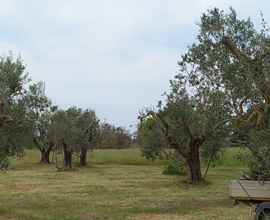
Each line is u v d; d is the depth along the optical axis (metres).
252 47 9.83
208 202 14.62
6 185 20.27
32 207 13.12
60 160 47.28
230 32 10.66
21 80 11.63
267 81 8.27
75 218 11.17
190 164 21.38
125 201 14.74
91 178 24.75
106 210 12.59
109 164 43.72
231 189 9.86
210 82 10.90
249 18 10.68
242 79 9.01
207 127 18.69
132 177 25.81
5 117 10.44
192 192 17.66
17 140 11.63
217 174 28.83
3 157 11.34
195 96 12.73
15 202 14.44
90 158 46.59
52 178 24.53
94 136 38.81
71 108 37.12
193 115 17.86
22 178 24.39
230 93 9.84
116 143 79.12
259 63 8.82
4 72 11.15
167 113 19.47
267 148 7.79
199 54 11.55
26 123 11.75
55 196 16.06
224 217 11.39
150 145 23.33
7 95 10.58
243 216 11.56
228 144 20.75
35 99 11.77
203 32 11.17
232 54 10.25
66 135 31.11
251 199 9.58
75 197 15.80
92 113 37.78
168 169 28.39
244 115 10.50
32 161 45.31
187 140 22.02
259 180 8.87
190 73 12.53
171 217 11.38
